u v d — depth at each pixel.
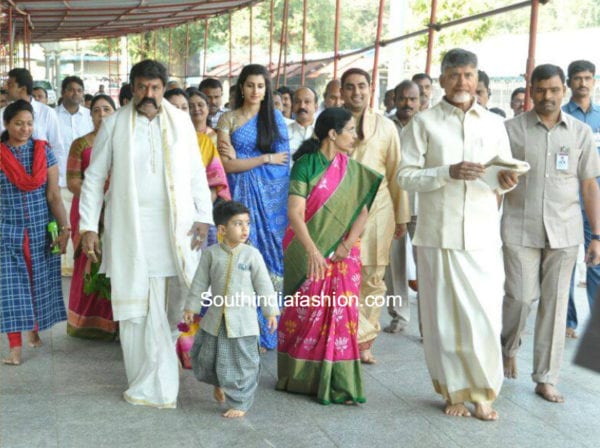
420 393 4.84
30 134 5.26
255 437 4.07
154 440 4.00
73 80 8.50
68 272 8.17
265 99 5.72
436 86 12.09
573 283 6.23
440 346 4.41
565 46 13.10
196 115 6.03
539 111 4.71
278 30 25.75
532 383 5.05
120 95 6.00
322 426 4.25
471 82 4.36
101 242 5.21
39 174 5.19
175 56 30.55
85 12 14.19
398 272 6.22
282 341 4.76
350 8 24.59
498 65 13.30
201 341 4.41
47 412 4.34
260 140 5.68
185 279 4.48
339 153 4.61
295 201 4.54
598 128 6.49
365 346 5.41
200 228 4.64
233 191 5.66
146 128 4.47
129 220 4.40
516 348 5.02
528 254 4.75
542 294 4.79
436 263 4.38
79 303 5.82
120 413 4.35
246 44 29.16
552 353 4.74
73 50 41.62
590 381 5.13
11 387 4.76
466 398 4.43
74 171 5.87
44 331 6.07
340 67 19.61
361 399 4.57
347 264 4.59
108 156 4.48
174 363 4.53
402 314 6.28
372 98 8.87
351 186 4.57
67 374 5.03
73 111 8.62
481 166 4.12
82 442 3.95
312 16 24.84
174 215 4.44
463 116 4.40
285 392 4.78
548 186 4.69
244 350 4.31
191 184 4.64
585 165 4.76
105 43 39.66
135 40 35.41
